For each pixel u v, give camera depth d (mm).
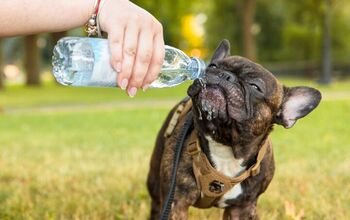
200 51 18016
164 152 1232
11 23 696
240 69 1115
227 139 1111
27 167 2355
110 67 719
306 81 11062
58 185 1979
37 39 11320
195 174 1158
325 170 2199
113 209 1667
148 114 4809
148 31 711
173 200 1180
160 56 719
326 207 1624
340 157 2549
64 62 730
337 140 3160
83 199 1762
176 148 1162
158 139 1392
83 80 730
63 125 4121
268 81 1131
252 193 1208
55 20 712
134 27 705
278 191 1810
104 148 2889
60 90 9484
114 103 6422
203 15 17141
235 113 1069
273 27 15133
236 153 1134
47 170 2260
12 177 2180
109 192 1875
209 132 1105
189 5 11359
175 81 905
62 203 1723
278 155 2604
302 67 13258
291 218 1521
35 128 3959
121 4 724
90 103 6484
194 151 1154
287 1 14312
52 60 750
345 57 14430
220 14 14867
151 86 875
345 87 8875
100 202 1728
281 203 1675
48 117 4738
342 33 14312
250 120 1102
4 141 3248
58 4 711
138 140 3201
